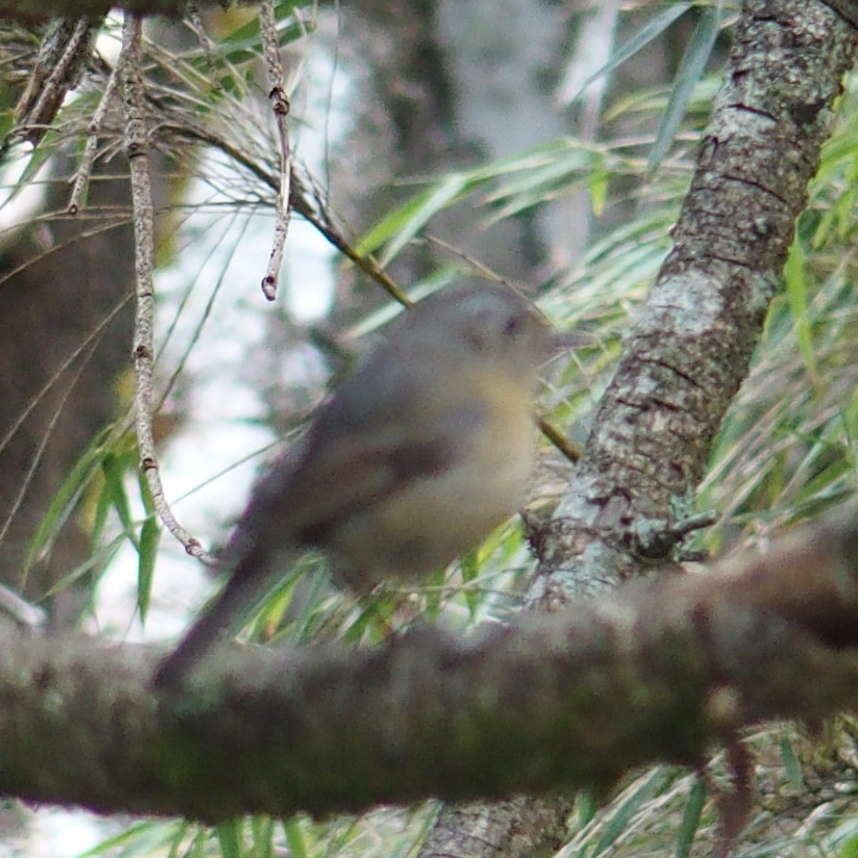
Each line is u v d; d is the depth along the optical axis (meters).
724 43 12.84
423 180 8.73
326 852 7.45
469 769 4.05
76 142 7.43
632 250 8.72
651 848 7.15
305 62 7.22
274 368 13.85
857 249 8.25
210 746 4.23
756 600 3.68
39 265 12.16
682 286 6.34
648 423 6.10
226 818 4.37
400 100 14.15
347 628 6.89
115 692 4.28
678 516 5.98
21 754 4.34
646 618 3.78
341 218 7.55
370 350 6.25
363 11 14.46
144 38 7.13
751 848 6.66
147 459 4.74
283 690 4.16
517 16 14.02
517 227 12.91
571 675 3.86
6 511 11.77
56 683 4.29
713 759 6.34
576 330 8.31
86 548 11.45
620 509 5.93
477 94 13.84
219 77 7.47
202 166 7.13
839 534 3.61
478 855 5.76
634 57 12.88
